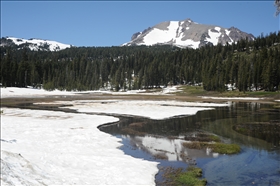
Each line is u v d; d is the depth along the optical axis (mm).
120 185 11094
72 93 121312
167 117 35562
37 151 15836
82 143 19531
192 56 155250
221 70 112625
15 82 125688
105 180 11492
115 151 17688
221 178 12695
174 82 141375
